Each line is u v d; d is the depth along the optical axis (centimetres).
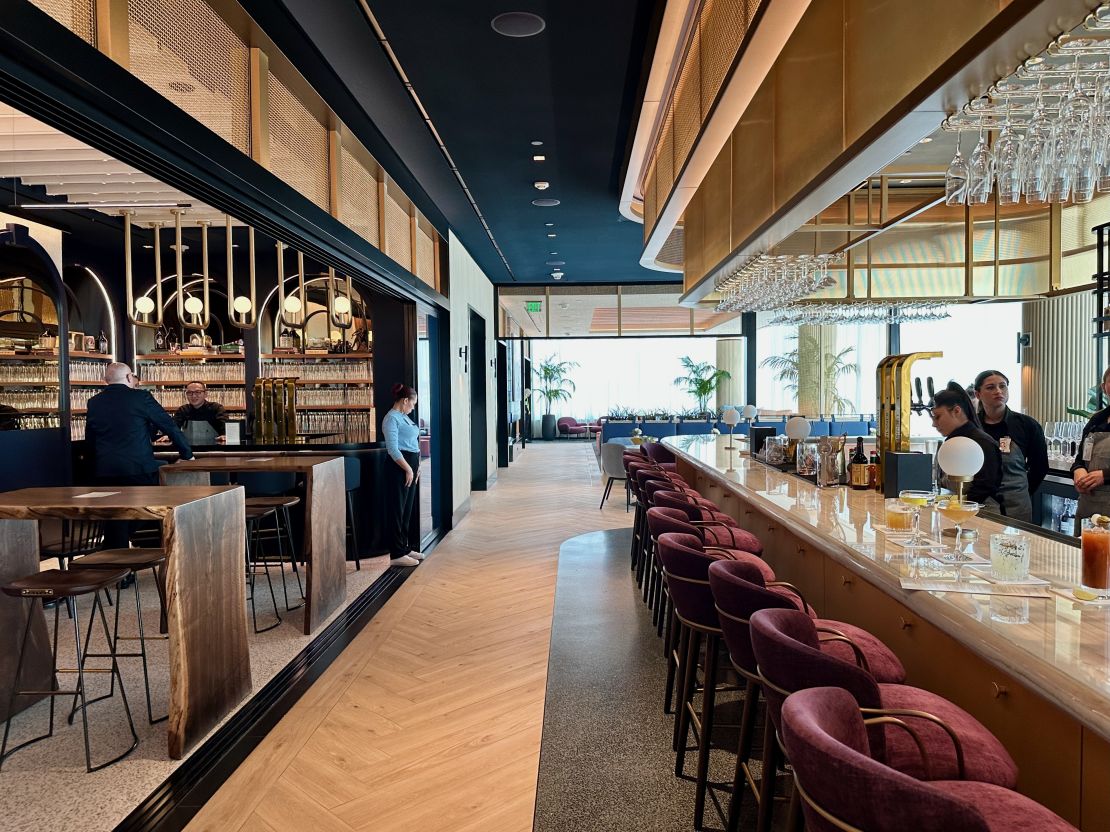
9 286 577
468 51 407
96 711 348
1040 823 138
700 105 378
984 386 411
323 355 955
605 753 305
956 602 191
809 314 632
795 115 318
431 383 798
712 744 315
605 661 410
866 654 227
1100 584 190
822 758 114
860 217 489
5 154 512
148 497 324
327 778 285
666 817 258
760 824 206
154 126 256
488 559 660
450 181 665
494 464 1218
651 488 455
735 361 1928
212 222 702
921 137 230
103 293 874
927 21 202
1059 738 171
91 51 222
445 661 411
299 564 642
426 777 286
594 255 1033
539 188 690
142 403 554
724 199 483
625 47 407
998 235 499
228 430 699
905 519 277
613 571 613
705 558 262
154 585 576
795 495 386
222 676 337
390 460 635
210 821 255
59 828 251
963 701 213
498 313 1358
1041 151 217
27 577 301
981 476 364
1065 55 173
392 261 588
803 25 307
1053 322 675
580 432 2089
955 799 104
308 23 370
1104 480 372
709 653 260
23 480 527
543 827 253
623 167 622
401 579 589
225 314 1016
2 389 578
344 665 404
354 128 474
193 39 296
